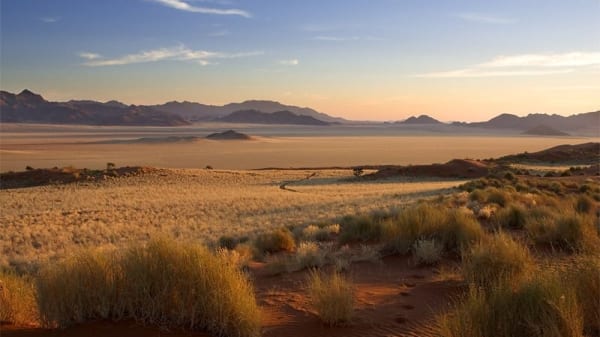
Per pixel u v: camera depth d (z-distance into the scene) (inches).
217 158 7578.7
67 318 226.1
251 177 3275.1
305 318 278.1
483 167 3179.1
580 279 237.6
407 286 348.8
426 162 6815.9
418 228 480.4
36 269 552.1
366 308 292.7
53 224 1226.0
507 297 211.3
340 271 403.2
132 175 3029.0
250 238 754.2
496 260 318.3
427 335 245.0
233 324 229.3
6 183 2822.3
